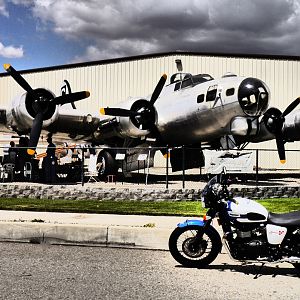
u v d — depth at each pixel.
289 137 19.30
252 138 16.70
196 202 11.71
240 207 5.23
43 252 6.43
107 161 16.47
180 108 15.89
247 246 5.20
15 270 5.36
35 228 7.28
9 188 13.14
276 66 29.03
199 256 5.57
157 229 6.88
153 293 4.53
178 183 15.25
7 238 7.39
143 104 15.66
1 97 32.03
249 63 29.11
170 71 29.42
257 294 4.55
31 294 4.40
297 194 13.11
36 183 14.81
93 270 5.42
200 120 15.27
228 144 15.48
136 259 6.06
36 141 14.10
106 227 7.04
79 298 4.30
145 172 18.77
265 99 14.07
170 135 16.80
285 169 28.52
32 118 14.49
